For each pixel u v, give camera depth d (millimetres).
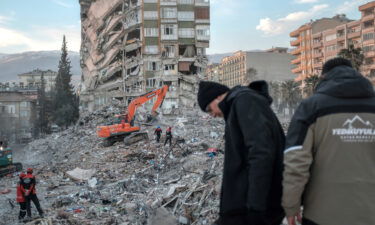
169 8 66188
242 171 2492
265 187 2275
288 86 90375
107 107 58406
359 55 55531
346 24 83875
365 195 2182
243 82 123375
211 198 9078
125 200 12406
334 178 2246
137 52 67688
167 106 63875
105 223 9492
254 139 2324
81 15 81688
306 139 2295
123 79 66875
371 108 2277
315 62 94875
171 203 9516
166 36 65938
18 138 78375
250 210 2285
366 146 2232
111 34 70000
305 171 2258
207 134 34875
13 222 11258
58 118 81188
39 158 34969
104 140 31438
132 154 24938
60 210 11469
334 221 2205
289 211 2318
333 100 2314
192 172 16719
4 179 21672
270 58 128125
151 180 17016
